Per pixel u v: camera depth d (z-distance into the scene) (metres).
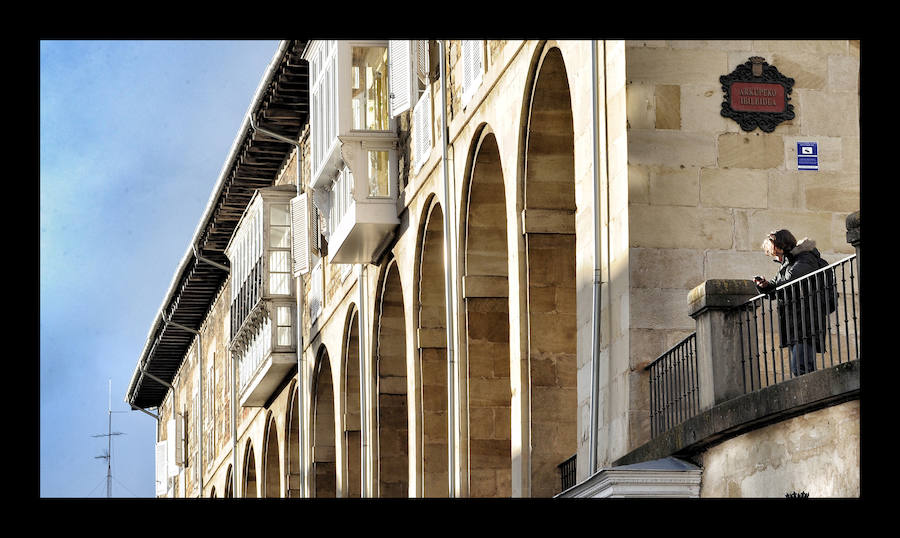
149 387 63.69
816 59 18.47
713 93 18.22
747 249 17.95
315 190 32.22
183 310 52.78
